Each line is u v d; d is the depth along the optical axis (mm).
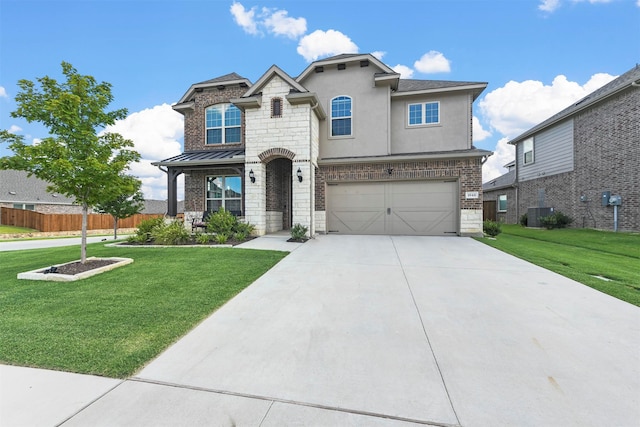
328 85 13977
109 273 6430
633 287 5445
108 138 7203
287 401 2439
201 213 14922
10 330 3734
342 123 13820
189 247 9438
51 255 8984
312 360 3072
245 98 11898
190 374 2832
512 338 3506
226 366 2969
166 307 4527
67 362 3014
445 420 2221
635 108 13000
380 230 12781
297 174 11734
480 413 2289
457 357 3104
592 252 9164
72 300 4816
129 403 2416
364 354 3180
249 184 12219
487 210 25453
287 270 6680
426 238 11414
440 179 12242
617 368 2887
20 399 2461
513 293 5078
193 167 13516
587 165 15523
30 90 6422
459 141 13547
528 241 11664
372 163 12664
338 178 12945
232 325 3938
